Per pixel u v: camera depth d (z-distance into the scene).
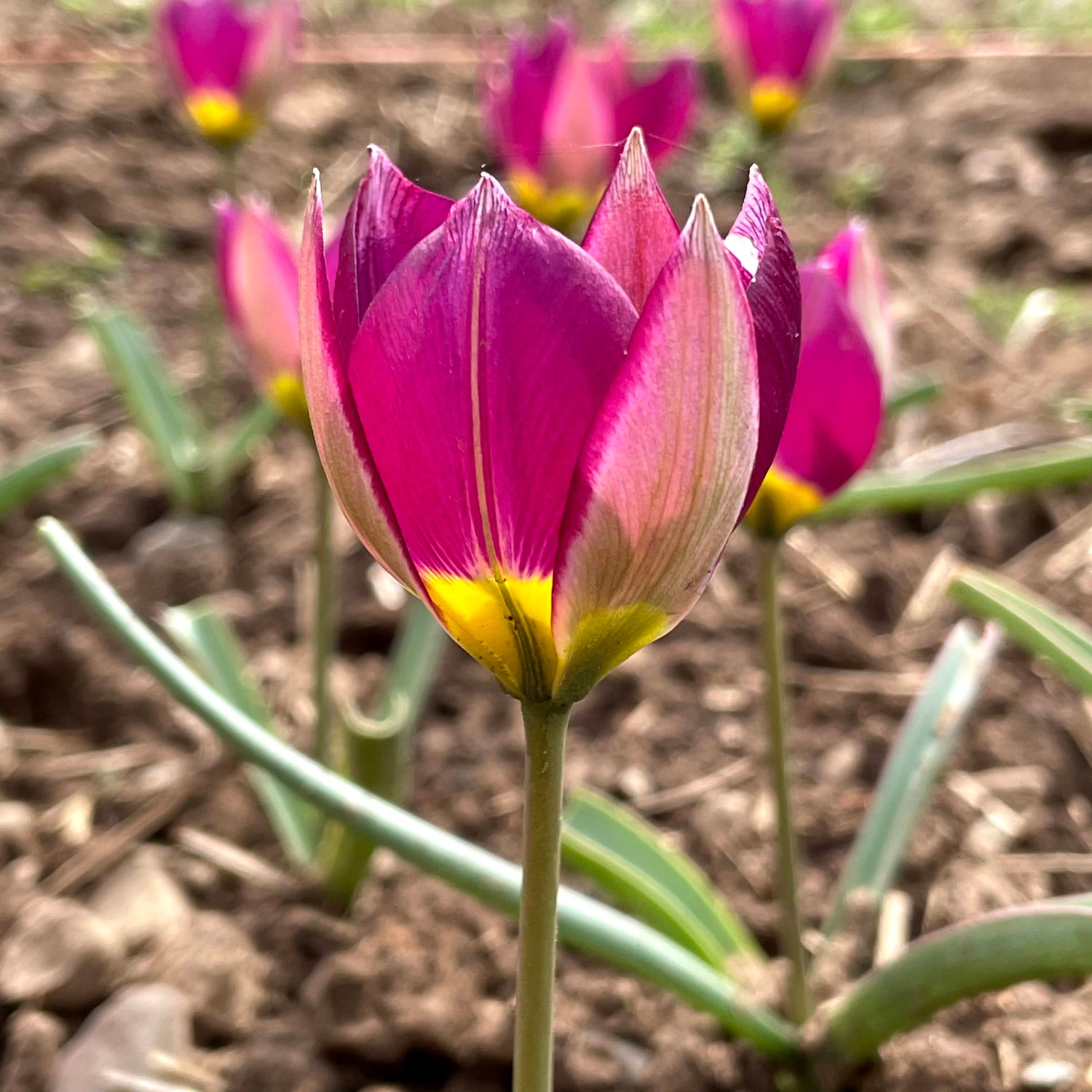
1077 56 0.78
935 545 0.41
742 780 0.32
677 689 0.35
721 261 0.10
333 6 0.97
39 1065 0.24
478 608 0.11
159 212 0.62
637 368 0.10
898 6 0.98
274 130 0.70
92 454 0.45
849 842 0.30
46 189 0.62
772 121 0.40
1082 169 0.66
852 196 0.66
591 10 0.97
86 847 0.30
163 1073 0.24
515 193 0.32
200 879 0.29
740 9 0.39
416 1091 0.24
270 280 0.23
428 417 0.10
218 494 0.42
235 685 0.28
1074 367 0.48
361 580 0.40
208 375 0.45
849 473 0.19
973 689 0.24
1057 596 0.39
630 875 0.21
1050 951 0.17
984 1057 0.23
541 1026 0.12
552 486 0.10
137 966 0.26
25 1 0.94
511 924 0.26
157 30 0.35
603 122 0.30
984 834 0.30
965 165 0.68
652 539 0.10
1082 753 0.33
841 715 0.34
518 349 0.10
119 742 0.34
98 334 0.41
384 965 0.24
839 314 0.18
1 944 0.27
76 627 0.37
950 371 0.49
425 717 0.35
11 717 0.35
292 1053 0.24
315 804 0.18
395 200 0.11
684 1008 0.24
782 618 0.38
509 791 0.32
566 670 0.11
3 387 0.49
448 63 0.82
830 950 0.23
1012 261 0.59
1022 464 0.27
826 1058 0.21
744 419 0.10
